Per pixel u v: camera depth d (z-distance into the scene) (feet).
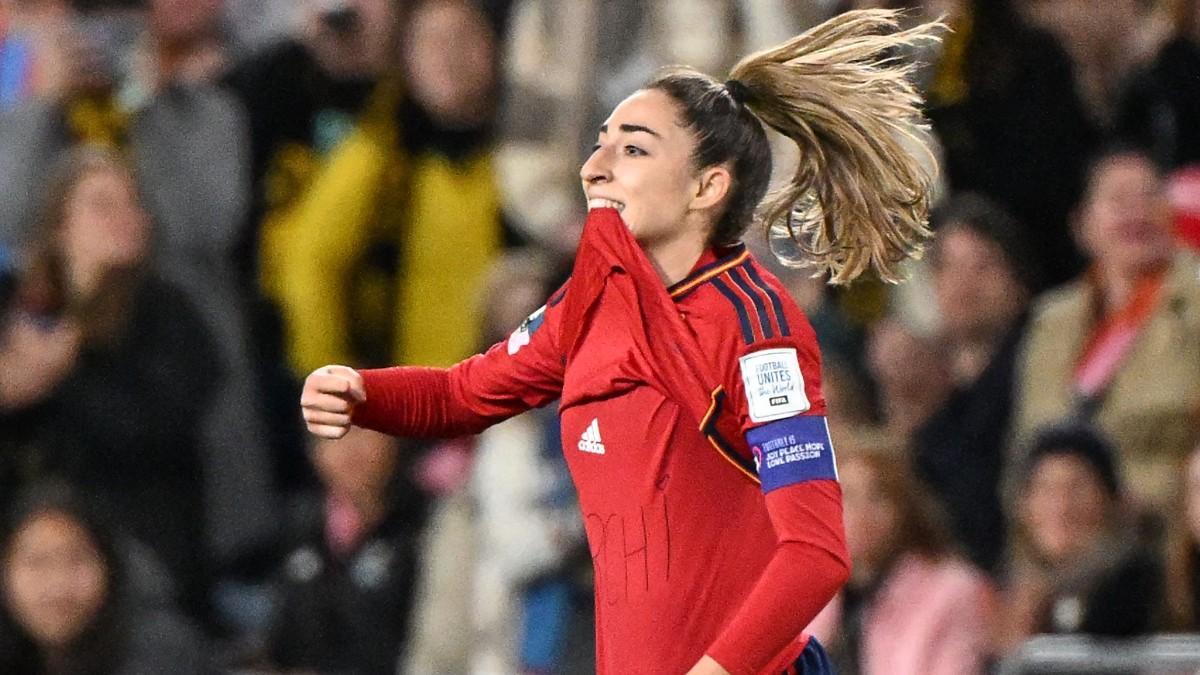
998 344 81.35
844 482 67.00
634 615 37.35
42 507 72.79
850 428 72.28
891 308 86.48
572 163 91.61
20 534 72.64
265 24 106.42
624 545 37.42
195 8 97.19
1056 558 69.31
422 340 91.86
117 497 84.58
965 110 86.99
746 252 38.68
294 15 106.11
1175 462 74.49
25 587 72.13
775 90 39.78
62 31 97.66
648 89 38.78
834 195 40.24
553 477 75.25
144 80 98.22
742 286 37.55
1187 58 87.76
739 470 37.24
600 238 37.63
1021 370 79.87
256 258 95.14
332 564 78.38
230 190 94.73
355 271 92.43
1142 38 91.25
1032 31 87.61
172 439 85.46
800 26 88.79
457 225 91.81
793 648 38.40
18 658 72.33
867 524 66.54
